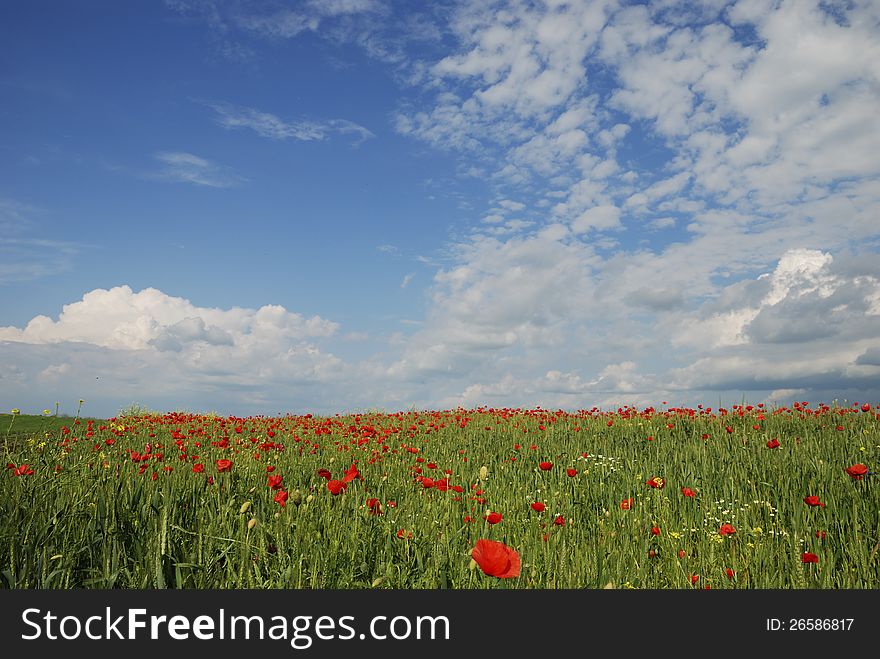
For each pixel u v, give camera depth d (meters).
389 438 12.28
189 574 3.98
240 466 8.23
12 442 10.03
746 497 6.93
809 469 7.91
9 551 4.09
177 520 4.97
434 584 3.95
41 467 6.94
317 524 4.76
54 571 3.76
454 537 4.54
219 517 4.92
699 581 4.39
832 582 4.59
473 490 6.63
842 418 12.02
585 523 6.05
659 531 5.18
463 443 11.99
